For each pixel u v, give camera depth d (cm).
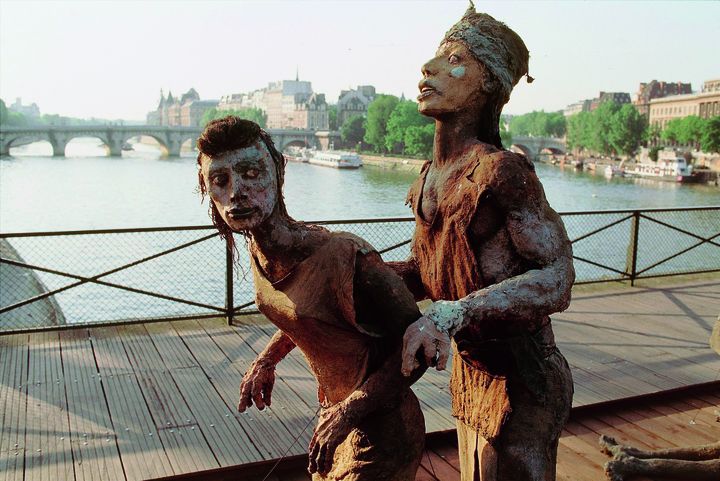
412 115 7725
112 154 8506
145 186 4325
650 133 8600
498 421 217
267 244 188
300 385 437
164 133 8719
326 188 3912
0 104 11988
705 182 5581
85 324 549
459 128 217
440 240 218
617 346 529
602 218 1852
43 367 462
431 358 171
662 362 495
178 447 351
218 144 175
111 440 357
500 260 205
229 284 570
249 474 337
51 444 351
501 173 198
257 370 233
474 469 229
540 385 214
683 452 342
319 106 12412
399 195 3488
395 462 207
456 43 215
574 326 582
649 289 726
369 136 8538
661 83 11750
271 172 181
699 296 698
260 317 591
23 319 1124
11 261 523
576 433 392
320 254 191
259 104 15188
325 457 188
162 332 546
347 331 197
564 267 200
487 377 224
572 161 8419
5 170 5569
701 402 441
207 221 2692
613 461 338
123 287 550
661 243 1422
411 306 196
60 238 2014
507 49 215
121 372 456
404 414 209
